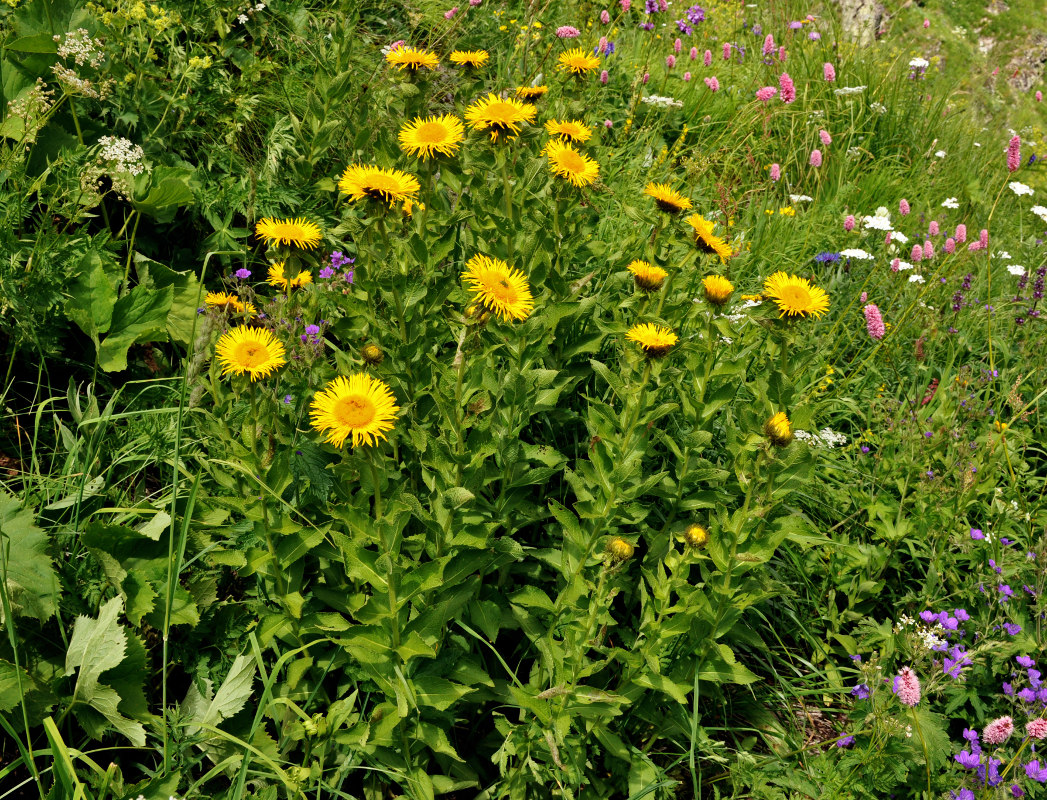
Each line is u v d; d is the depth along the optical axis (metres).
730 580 2.20
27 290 2.57
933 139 6.90
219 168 3.47
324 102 3.36
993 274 5.02
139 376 2.86
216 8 3.55
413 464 2.32
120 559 2.14
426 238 2.47
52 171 2.86
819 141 5.85
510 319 2.09
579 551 2.24
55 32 3.17
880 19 13.09
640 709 2.31
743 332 3.12
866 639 2.82
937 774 2.26
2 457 2.44
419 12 4.92
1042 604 2.63
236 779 1.86
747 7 8.17
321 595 2.11
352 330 2.36
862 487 3.18
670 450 2.88
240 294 2.58
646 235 3.45
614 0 6.46
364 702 2.14
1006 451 3.17
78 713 1.94
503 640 2.53
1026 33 21.44
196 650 2.14
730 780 2.39
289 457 1.96
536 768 2.09
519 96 2.88
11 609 1.84
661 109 5.24
